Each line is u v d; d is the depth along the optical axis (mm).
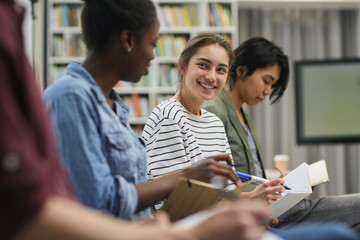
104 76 1238
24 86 560
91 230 537
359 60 5020
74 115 1113
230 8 5621
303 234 845
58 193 580
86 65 1244
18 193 507
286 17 6199
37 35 4160
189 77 1935
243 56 2340
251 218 589
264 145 6148
